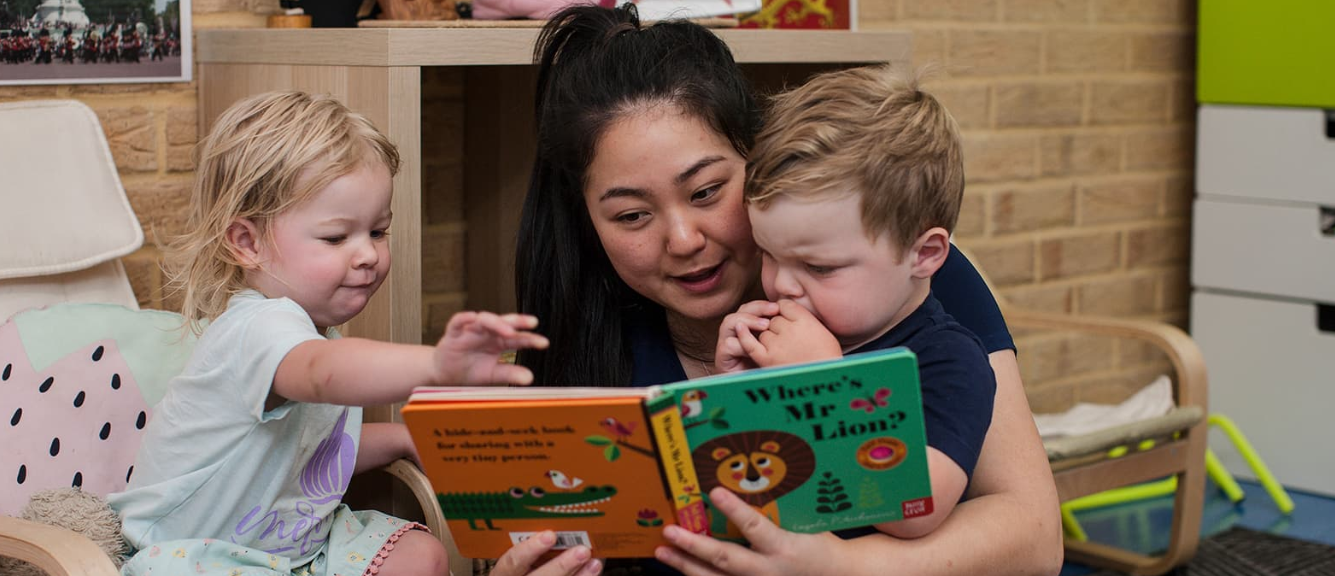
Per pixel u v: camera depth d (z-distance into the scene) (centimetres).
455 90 208
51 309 154
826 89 113
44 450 148
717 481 99
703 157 116
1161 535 257
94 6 175
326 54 154
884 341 114
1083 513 272
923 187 109
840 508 101
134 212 182
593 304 134
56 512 135
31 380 150
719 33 167
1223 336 298
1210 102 296
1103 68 297
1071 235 297
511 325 96
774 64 194
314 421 134
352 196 129
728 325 115
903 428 97
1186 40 315
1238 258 294
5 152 156
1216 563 239
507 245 202
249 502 132
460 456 97
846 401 95
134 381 156
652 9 178
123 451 153
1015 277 287
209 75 182
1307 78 276
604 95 119
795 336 110
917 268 113
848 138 107
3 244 154
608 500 99
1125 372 314
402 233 146
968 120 272
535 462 97
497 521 103
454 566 149
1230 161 293
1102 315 307
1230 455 297
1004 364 122
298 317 123
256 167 128
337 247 130
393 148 137
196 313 139
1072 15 288
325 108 133
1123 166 306
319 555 140
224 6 187
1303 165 279
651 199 117
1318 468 283
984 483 119
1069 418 250
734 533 103
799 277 112
